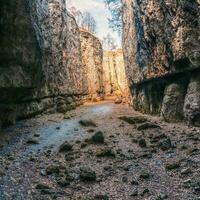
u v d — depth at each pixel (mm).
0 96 16812
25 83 18203
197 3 15492
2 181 10109
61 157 13805
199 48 16016
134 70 30406
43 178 10906
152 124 18922
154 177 10398
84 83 50375
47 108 27969
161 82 23453
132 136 17406
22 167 11836
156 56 21797
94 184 10375
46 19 27969
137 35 27141
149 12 21547
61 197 9273
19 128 19312
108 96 65688
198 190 8711
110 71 67812
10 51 16234
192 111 17031
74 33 44844
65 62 36344
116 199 8953
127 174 11102
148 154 13016
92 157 13656
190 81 18016
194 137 14664
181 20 16922
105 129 20297
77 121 23906
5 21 15516
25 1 17328
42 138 17438
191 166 10727
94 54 58719
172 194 8781
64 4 37688
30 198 9047
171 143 14328
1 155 13281
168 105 20266
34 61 19016
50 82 28828
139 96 30516
